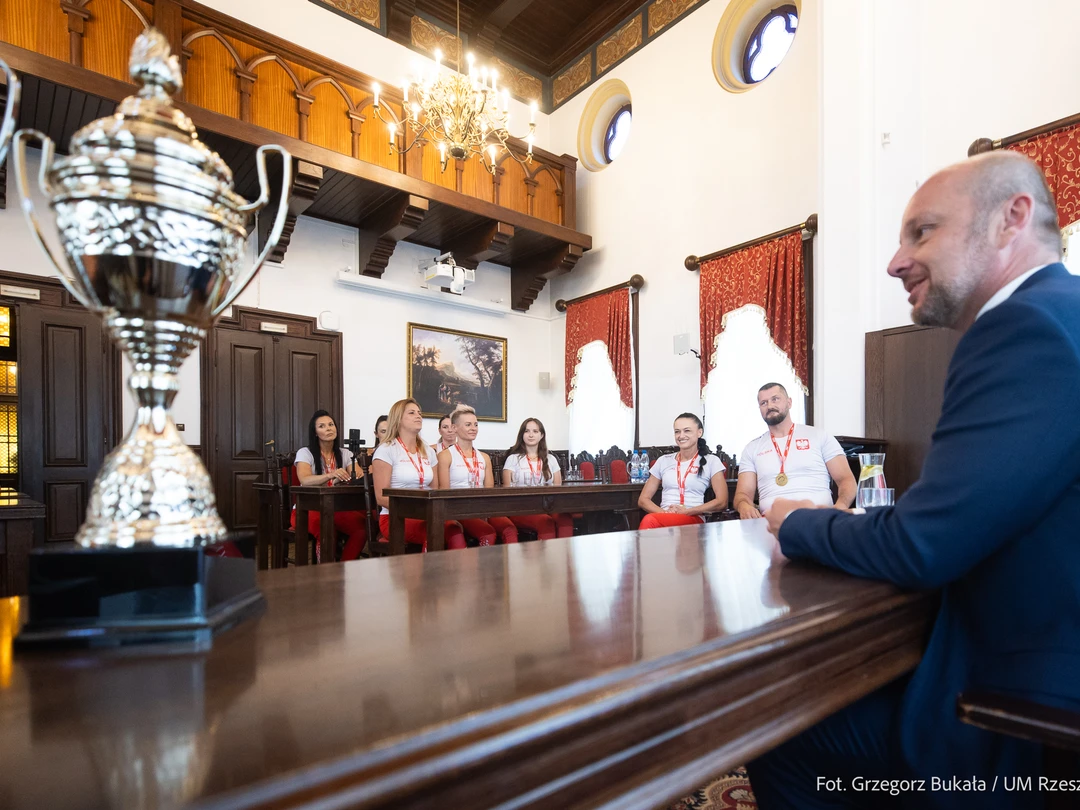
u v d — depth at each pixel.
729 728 0.60
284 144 5.95
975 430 0.85
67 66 4.87
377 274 8.10
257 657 0.56
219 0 6.70
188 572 0.62
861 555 0.92
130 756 0.36
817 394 6.21
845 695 0.75
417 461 4.55
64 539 5.96
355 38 7.67
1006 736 0.81
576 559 1.13
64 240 0.62
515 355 9.47
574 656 0.55
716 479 4.46
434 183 7.10
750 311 6.80
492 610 0.74
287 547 5.43
